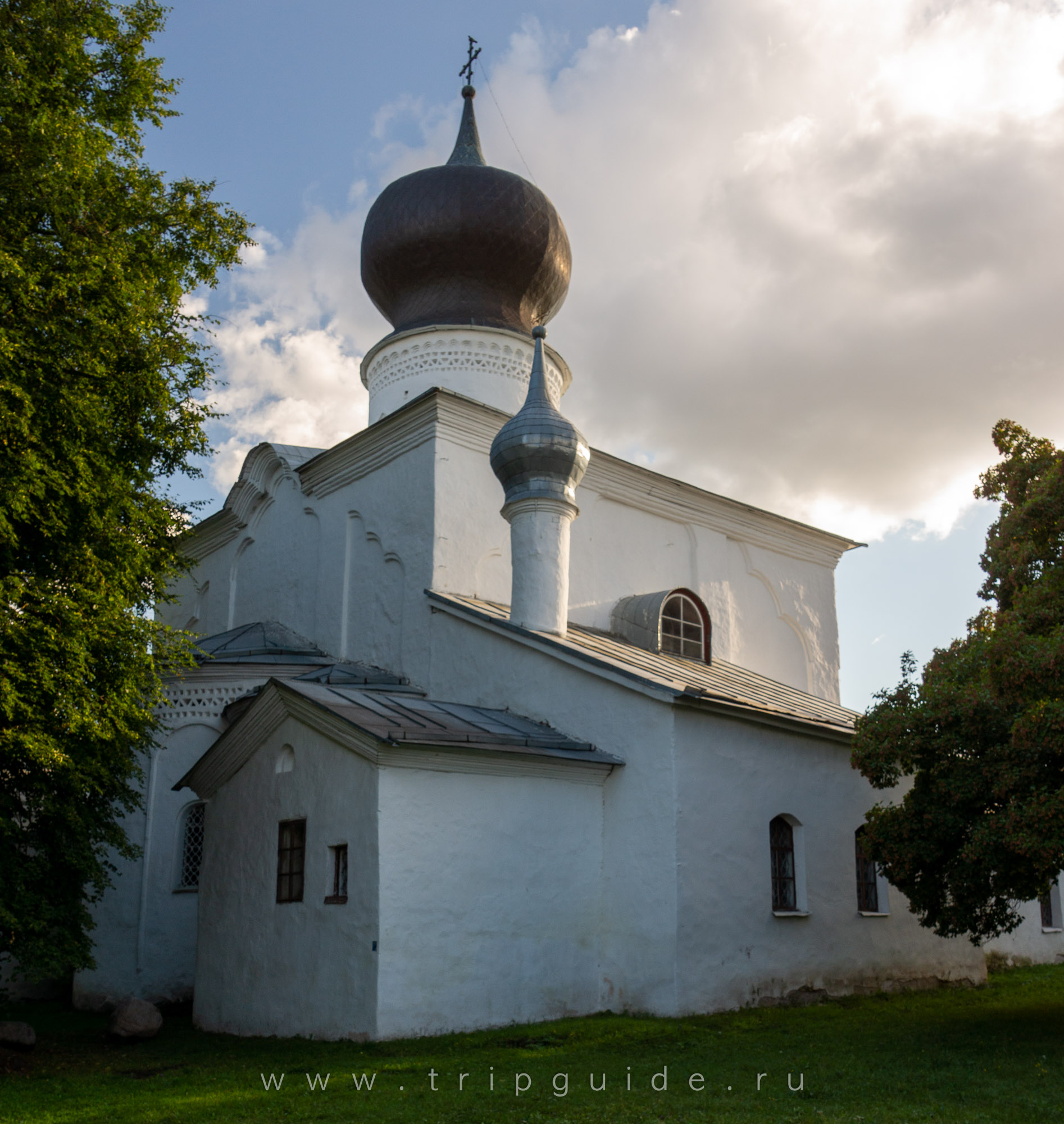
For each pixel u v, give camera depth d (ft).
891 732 40.09
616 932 46.01
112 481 38.63
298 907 43.68
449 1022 39.91
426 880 40.63
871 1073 32.32
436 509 61.82
